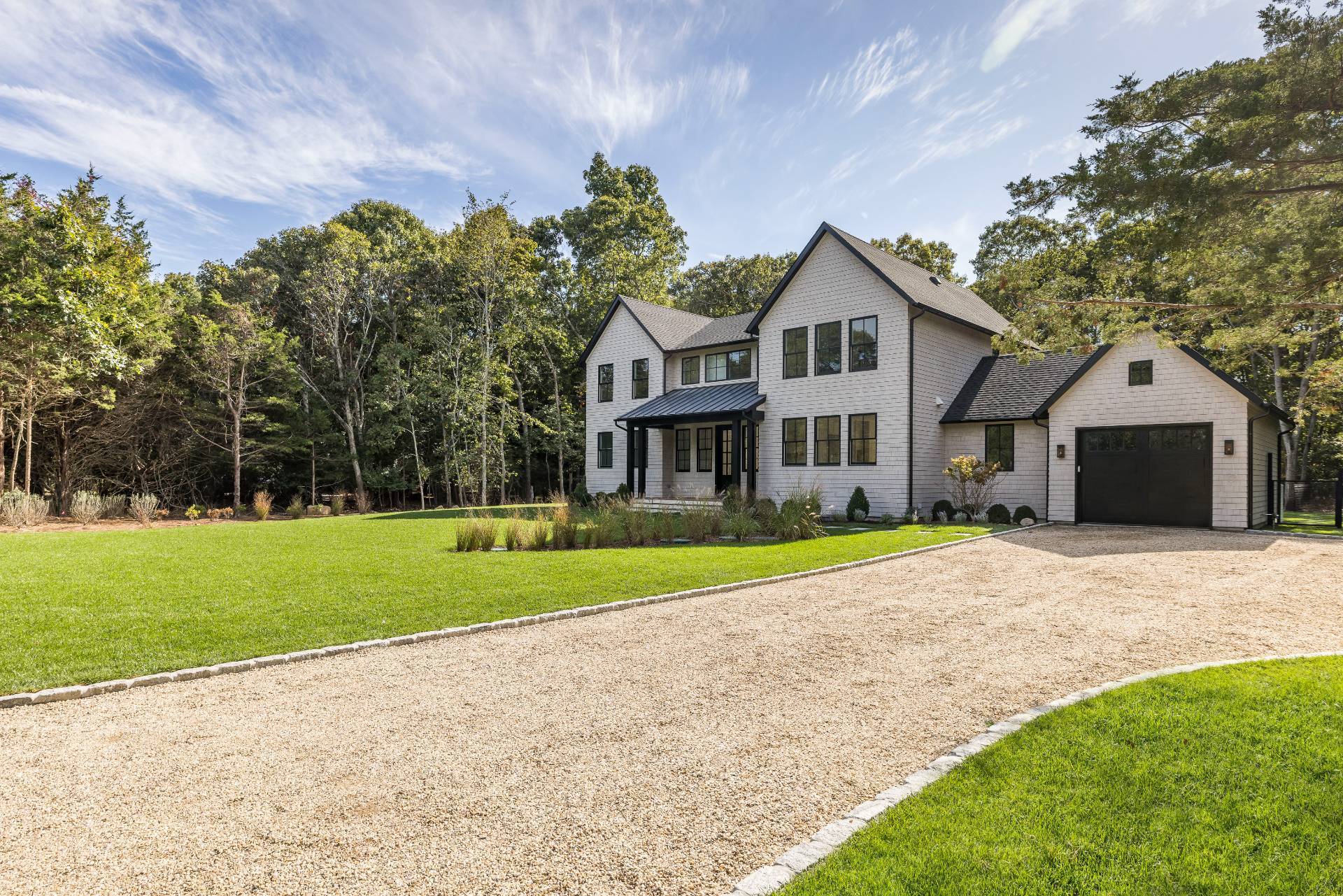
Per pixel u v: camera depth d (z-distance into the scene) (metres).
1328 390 14.27
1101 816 3.02
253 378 27.22
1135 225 7.22
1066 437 16.86
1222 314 7.68
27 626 6.54
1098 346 16.33
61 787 3.48
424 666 5.61
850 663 5.64
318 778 3.57
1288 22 5.88
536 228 39.88
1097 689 4.71
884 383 18.61
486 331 29.89
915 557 11.46
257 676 5.36
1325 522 18.44
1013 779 3.39
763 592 8.66
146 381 24.91
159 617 6.94
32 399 20.61
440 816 3.16
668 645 6.24
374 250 31.84
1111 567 10.16
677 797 3.34
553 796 3.36
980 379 20.38
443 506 30.89
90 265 19.42
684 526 14.57
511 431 30.94
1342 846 2.76
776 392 21.00
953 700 4.71
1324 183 6.22
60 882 2.62
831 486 19.69
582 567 10.06
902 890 2.49
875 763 3.71
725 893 2.52
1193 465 15.23
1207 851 2.73
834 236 19.67
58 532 16.67
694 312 42.06
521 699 4.82
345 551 12.12
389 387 29.08
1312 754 3.60
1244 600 7.82
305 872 2.69
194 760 3.80
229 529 17.05
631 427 23.69
